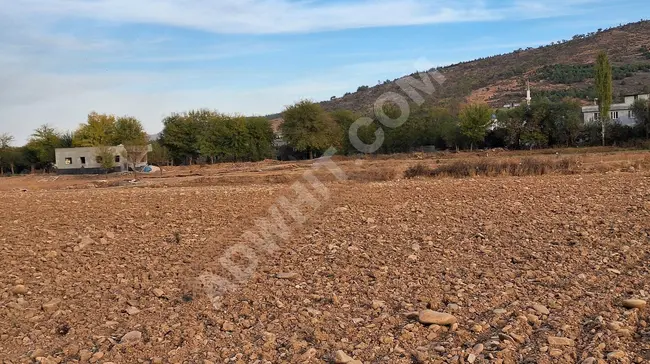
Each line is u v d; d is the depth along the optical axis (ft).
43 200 78.48
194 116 232.94
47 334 22.76
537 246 35.22
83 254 38.01
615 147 153.17
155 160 209.87
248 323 23.11
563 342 19.77
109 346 21.16
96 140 233.35
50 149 234.58
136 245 40.91
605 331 20.70
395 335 21.29
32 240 43.86
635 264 30.32
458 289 26.61
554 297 25.04
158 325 23.17
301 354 19.61
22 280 31.09
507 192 63.62
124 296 27.81
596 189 62.69
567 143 172.86
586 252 32.99
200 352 20.21
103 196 81.76
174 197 75.46
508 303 24.52
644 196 55.11
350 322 22.81
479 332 21.36
